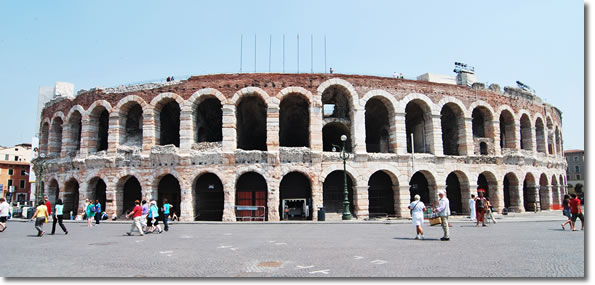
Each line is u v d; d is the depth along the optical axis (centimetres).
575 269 1085
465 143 3972
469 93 4066
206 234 2241
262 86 3566
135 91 3756
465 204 3934
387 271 1073
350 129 3706
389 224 2938
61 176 4088
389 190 3872
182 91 3638
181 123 3588
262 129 4419
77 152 3925
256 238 1989
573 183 11456
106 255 1426
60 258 1362
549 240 1778
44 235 2241
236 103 3578
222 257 1358
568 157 11638
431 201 3797
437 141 3822
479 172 3962
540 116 4831
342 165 3522
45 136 4753
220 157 3466
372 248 1542
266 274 1054
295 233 2248
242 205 3641
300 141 4522
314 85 3609
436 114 3866
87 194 3772
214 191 3725
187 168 3506
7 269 1161
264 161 3450
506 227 2536
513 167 4200
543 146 4888
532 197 4509
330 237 1995
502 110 4284
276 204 3375
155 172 3566
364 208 3503
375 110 4219
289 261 1258
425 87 3884
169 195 3803
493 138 4156
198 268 1155
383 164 3609
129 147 3703
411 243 1698
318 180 3459
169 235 2200
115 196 3641
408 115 4353
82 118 3947
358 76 3700
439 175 3769
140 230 2192
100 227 2861
